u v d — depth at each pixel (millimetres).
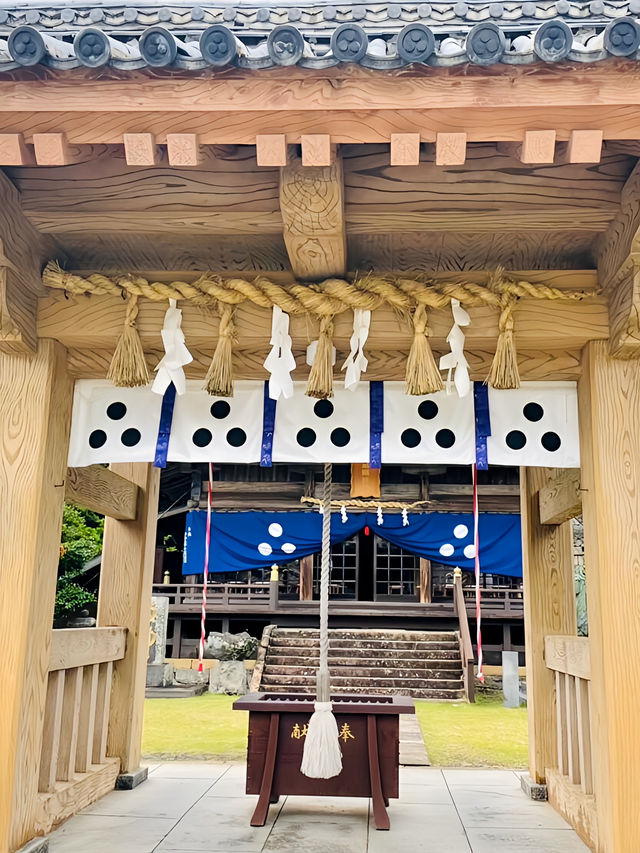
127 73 2318
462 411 3822
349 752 4293
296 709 4305
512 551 13289
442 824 4172
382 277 3498
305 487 14344
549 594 5113
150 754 6449
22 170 3227
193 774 5449
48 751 4023
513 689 10500
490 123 2398
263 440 3822
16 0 3566
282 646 13008
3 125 2457
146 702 10492
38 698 3529
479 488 13992
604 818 3262
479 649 6426
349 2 3400
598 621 3387
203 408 3912
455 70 2281
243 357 3787
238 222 3199
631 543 3354
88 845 3699
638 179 2916
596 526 3418
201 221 3205
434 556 13453
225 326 3523
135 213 3195
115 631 4961
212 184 3156
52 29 3461
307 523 13797
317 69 2289
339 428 3842
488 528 13406
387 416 3842
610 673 3244
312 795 4258
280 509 14414
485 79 2301
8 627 3398
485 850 3707
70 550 13023
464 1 3438
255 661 12828
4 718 3305
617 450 3434
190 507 14578
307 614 14016
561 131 2408
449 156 2486
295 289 3463
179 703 10430
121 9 3537
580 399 3711
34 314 3637
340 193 2879
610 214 3143
